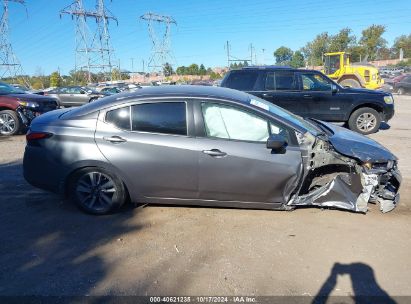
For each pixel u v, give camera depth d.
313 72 9.62
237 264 3.43
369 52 63.41
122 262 3.46
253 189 4.20
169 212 4.53
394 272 3.33
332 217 4.41
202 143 4.15
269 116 4.18
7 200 4.91
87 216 4.43
